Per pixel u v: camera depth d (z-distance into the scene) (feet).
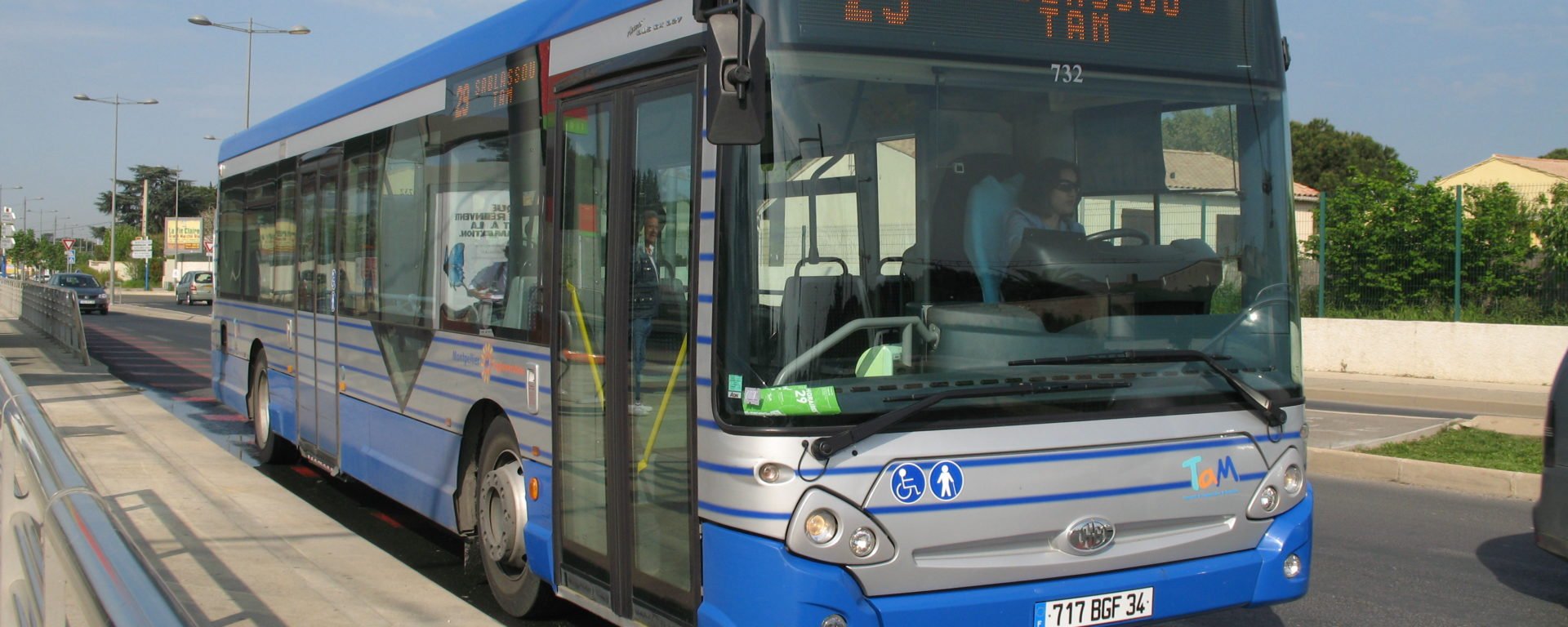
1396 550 25.53
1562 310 61.67
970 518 13.65
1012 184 14.74
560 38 18.21
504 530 19.71
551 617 20.47
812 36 13.87
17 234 336.29
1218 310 15.57
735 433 13.43
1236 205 16.01
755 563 13.26
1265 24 16.61
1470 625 20.29
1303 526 15.66
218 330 40.83
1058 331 14.58
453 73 22.22
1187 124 15.87
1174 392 14.92
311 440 30.01
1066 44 15.24
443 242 22.30
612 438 16.19
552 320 17.94
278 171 33.55
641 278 15.65
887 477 13.30
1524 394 57.16
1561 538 20.62
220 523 25.70
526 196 19.06
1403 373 66.18
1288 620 20.49
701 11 13.64
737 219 13.52
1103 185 15.23
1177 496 14.79
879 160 14.05
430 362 22.67
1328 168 225.35
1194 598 14.87
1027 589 13.88
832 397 13.30
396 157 24.90
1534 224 62.49
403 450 23.98
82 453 34.58
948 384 13.82
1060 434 14.12
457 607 19.76
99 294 152.87
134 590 6.78
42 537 10.57
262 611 19.29
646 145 15.71
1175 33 15.96
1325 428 43.98
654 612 15.23
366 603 19.92
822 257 13.67
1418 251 66.39
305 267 30.73
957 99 14.57
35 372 62.08
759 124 13.25
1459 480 32.65
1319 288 70.54
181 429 39.99
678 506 14.67
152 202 455.63
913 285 14.01
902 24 14.34
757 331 13.39
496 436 20.31
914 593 13.48
